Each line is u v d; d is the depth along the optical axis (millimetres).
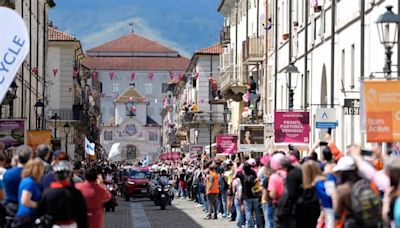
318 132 66750
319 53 68625
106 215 68750
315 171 29578
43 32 122250
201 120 160000
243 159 59188
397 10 46094
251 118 102062
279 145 58906
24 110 96688
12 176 28547
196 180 82625
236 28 127250
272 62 94125
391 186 20812
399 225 19469
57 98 140750
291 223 29656
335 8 62750
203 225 55656
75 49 145500
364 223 22234
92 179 30375
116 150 181500
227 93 118812
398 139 32875
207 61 167625
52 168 29078
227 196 60656
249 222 45688
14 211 28438
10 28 28938
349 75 58531
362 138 53719
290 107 66750
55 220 25594
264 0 100500
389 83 32969
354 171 24859
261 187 41375
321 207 30188
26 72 99000
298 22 78000
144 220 62125
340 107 61031
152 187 83312
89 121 183500
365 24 53750
